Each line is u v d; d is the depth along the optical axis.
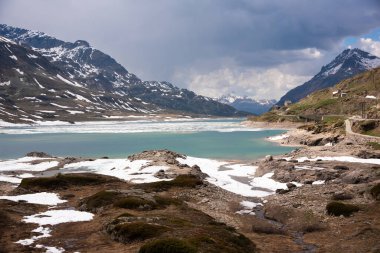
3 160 103.12
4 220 36.97
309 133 152.38
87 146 141.12
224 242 28.92
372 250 29.25
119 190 49.94
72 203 48.34
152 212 41.00
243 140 156.50
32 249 28.69
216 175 74.75
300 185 61.56
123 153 119.44
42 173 79.44
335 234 35.25
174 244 25.14
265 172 74.12
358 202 45.59
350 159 85.12
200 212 43.09
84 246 29.55
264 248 31.45
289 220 41.66
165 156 89.12
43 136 192.50
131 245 28.78
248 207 49.00
